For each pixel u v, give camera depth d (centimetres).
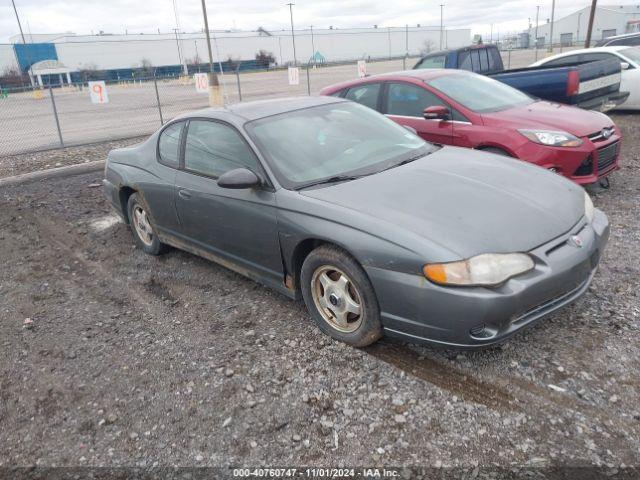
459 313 284
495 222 306
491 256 286
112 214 700
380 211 322
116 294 464
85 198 781
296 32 7669
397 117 671
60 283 499
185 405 307
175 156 471
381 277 306
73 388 333
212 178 422
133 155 533
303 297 369
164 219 491
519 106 629
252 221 383
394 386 307
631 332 335
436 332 296
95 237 618
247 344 363
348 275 327
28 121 1945
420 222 307
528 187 352
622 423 265
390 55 8131
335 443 269
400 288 300
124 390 326
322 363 334
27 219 702
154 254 541
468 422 275
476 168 382
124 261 540
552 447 254
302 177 374
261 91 2475
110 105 2378
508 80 838
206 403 307
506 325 290
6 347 388
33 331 409
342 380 316
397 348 343
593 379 297
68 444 286
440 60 1167
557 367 310
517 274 288
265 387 316
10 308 452
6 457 280
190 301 437
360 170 384
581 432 262
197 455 269
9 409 319
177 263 520
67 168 965
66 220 687
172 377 334
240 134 403
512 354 326
